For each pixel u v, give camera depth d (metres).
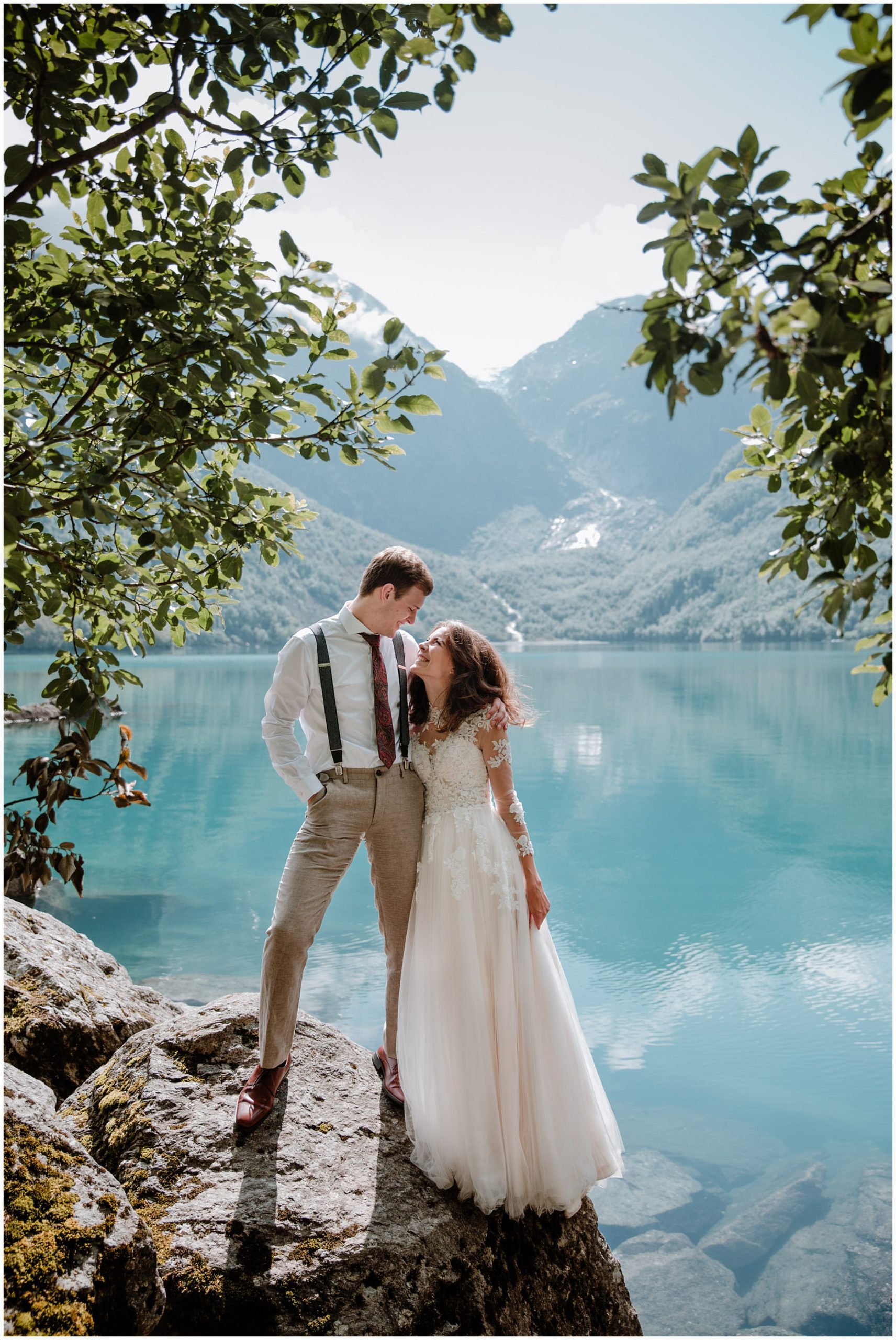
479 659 2.24
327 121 1.76
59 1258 1.45
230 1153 2.00
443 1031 2.09
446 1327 1.81
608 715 27.11
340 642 2.20
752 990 7.36
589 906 9.65
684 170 1.08
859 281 1.08
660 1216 4.32
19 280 1.91
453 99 1.80
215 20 1.66
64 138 1.67
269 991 2.07
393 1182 2.01
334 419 2.11
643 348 1.06
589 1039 6.43
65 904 8.98
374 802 2.16
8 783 13.22
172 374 1.78
